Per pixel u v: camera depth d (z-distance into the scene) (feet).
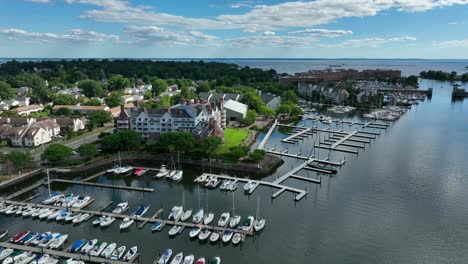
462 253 332.19
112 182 510.99
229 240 351.87
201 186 495.82
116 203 440.45
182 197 458.91
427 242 350.23
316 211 416.87
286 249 339.98
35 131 652.48
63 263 309.83
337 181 512.22
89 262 313.94
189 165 579.07
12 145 655.35
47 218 396.98
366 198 451.94
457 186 488.85
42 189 485.56
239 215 406.00
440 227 377.91
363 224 385.50
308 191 475.72
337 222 390.21
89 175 536.42
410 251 335.67
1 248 330.34
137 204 436.76
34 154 604.08
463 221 390.01
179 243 348.59
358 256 328.70
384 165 582.35
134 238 357.20
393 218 398.42
